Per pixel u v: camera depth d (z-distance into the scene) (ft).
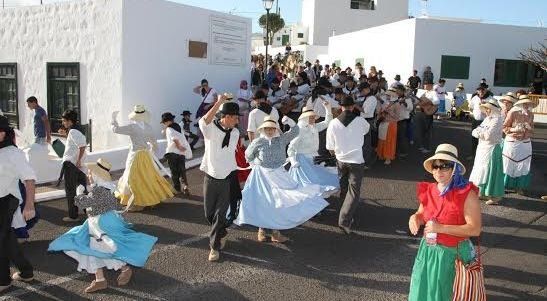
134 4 43.86
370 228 25.29
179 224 25.76
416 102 45.21
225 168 20.57
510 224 25.93
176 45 48.24
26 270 18.61
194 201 30.07
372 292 18.17
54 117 49.06
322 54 120.57
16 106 51.55
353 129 23.88
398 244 23.09
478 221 13.38
